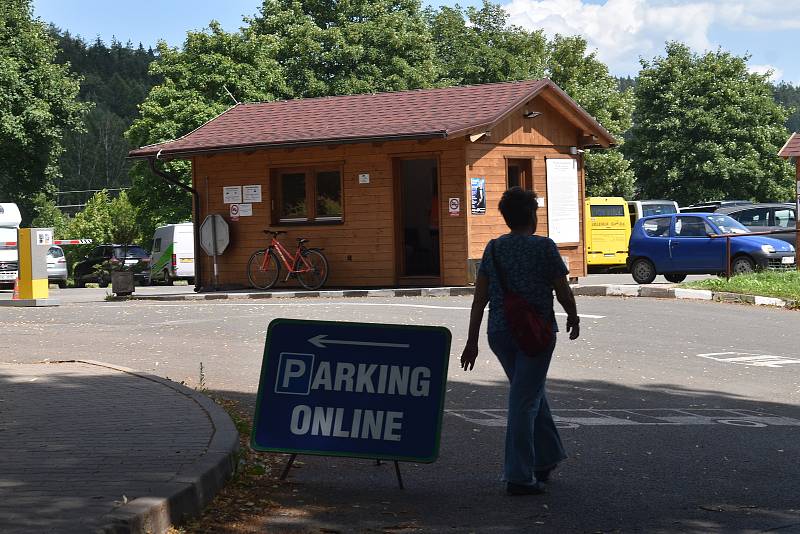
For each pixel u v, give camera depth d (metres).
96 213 73.00
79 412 9.97
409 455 7.80
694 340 17.12
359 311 20.81
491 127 25.64
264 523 6.85
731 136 71.38
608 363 14.78
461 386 12.86
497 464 8.80
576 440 9.77
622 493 7.75
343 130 26.77
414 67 62.16
